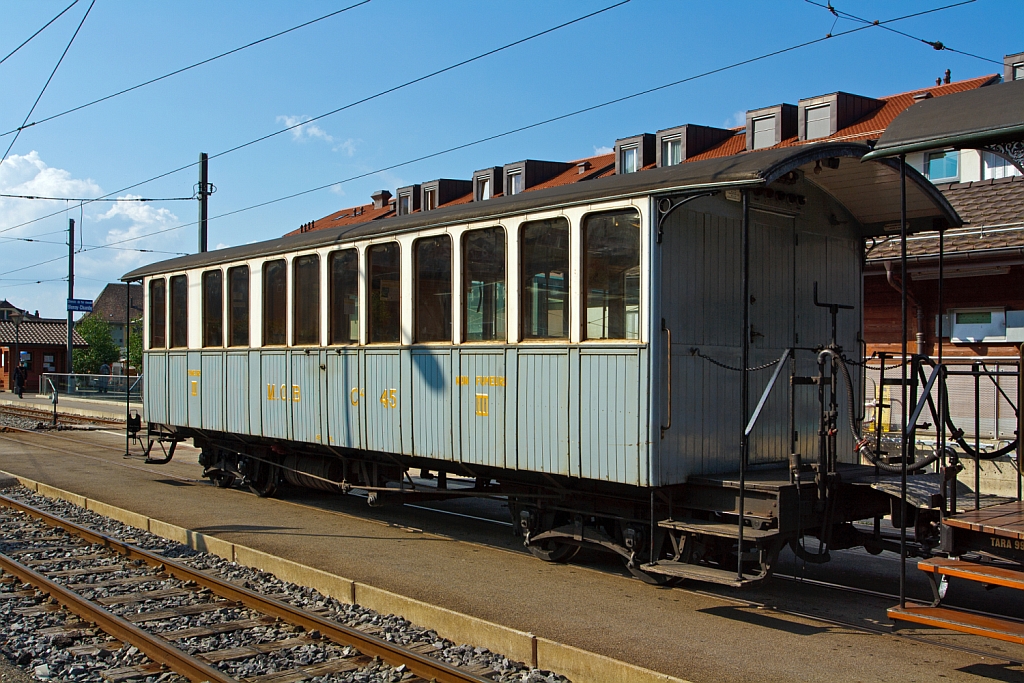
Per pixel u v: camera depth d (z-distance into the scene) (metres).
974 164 17.34
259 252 11.26
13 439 20.77
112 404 30.98
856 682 5.12
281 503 11.98
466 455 8.29
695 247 7.05
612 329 7.04
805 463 7.63
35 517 10.69
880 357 7.14
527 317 7.77
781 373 7.77
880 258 12.91
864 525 10.02
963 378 12.84
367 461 10.28
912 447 7.01
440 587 7.32
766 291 7.68
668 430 6.77
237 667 5.45
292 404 10.73
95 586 7.41
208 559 8.49
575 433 7.25
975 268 12.54
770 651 5.70
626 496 7.43
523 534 8.58
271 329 11.16
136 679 5.31
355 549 8.88
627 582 7.58
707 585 7.49
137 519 10.22
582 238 7.28
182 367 13.04
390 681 5.21
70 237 36.94
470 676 5.06
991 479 10.95
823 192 8.06
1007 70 22.78
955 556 5.82
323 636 6.06
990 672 5.37
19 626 6.27
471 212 8.23
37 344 49.34
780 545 6.38
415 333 8.97
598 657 5.08
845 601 7.11
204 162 19.70
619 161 35.81
